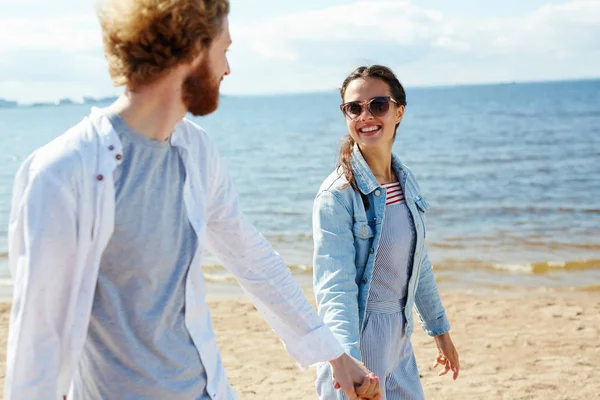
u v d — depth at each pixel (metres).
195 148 2.16
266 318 2.46
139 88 1.94
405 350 3.25
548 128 49.81
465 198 18.70
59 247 1.80
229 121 88.25
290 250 12.09
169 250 2.02
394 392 3.16
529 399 5.28
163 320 2.01
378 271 3.09
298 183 24.45
